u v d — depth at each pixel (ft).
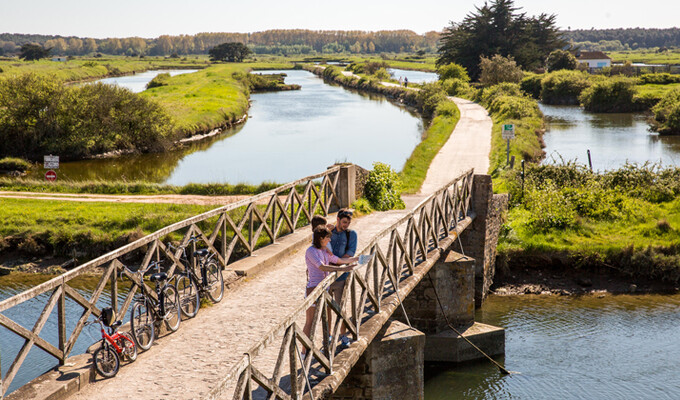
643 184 73.87
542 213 65.21
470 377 42.42
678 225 63.26
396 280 31.73
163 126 142.10
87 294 52.54
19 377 38.06
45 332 44.24
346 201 56.44
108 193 81.20
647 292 55.42
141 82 352.08
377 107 224.53
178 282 28.81
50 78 140.46
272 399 18.85
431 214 40.09
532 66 311.68
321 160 115.96
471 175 52.90
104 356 23.66
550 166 77.15
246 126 175.73
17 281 57.21
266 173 104.88
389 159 114.42
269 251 40.14
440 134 128.77
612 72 311.27
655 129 155.43
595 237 62.34
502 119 153.99
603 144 132.87
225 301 32.19
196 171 109.70
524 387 40.27
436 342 44.78
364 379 31.40
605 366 42.19
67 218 65.72
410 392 32.42
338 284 25.49
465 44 306.14
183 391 22.50
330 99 261.24
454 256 46.75
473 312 46.88
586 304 53.11
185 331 28.14
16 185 86.22
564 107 230.89
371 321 28.35
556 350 44.83
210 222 63.26
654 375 40.75
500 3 305.73
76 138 133.49
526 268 59.93
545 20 324.19
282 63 650.43
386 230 29.84
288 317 19.36
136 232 61.77
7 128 132.36
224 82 279.08
